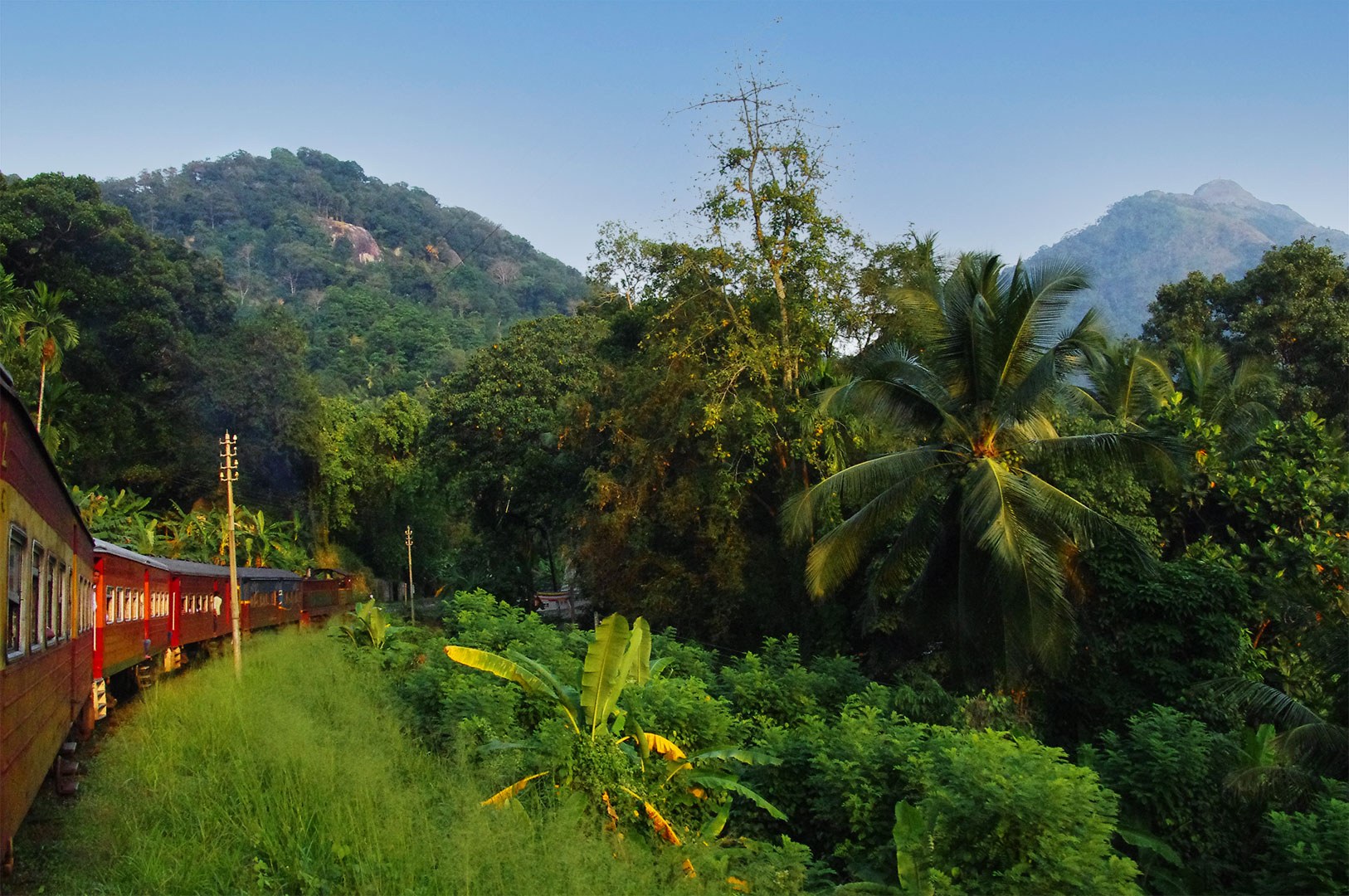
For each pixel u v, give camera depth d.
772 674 17.73
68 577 10.32
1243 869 12.55
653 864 8.67
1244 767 13.24
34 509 8.05
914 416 19.20
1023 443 18.73
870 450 24.94
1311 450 21.14
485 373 42.97
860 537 19.22
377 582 58.84
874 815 11.26
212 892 7.14
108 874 7.38
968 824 9.64
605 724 10.48
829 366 25.09
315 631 29.72
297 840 8.02
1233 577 18.16
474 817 7.87
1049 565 17.25
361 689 15.03
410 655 19.41
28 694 7.64
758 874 9.30
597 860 7.75
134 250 42.41
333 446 54.59
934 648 21.62
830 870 10.37
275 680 15.54
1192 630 17.86
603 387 32.41
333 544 57.00
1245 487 20.62
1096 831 9.44
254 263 150.88
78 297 40.47
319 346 110.31
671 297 28.80
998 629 18.28
